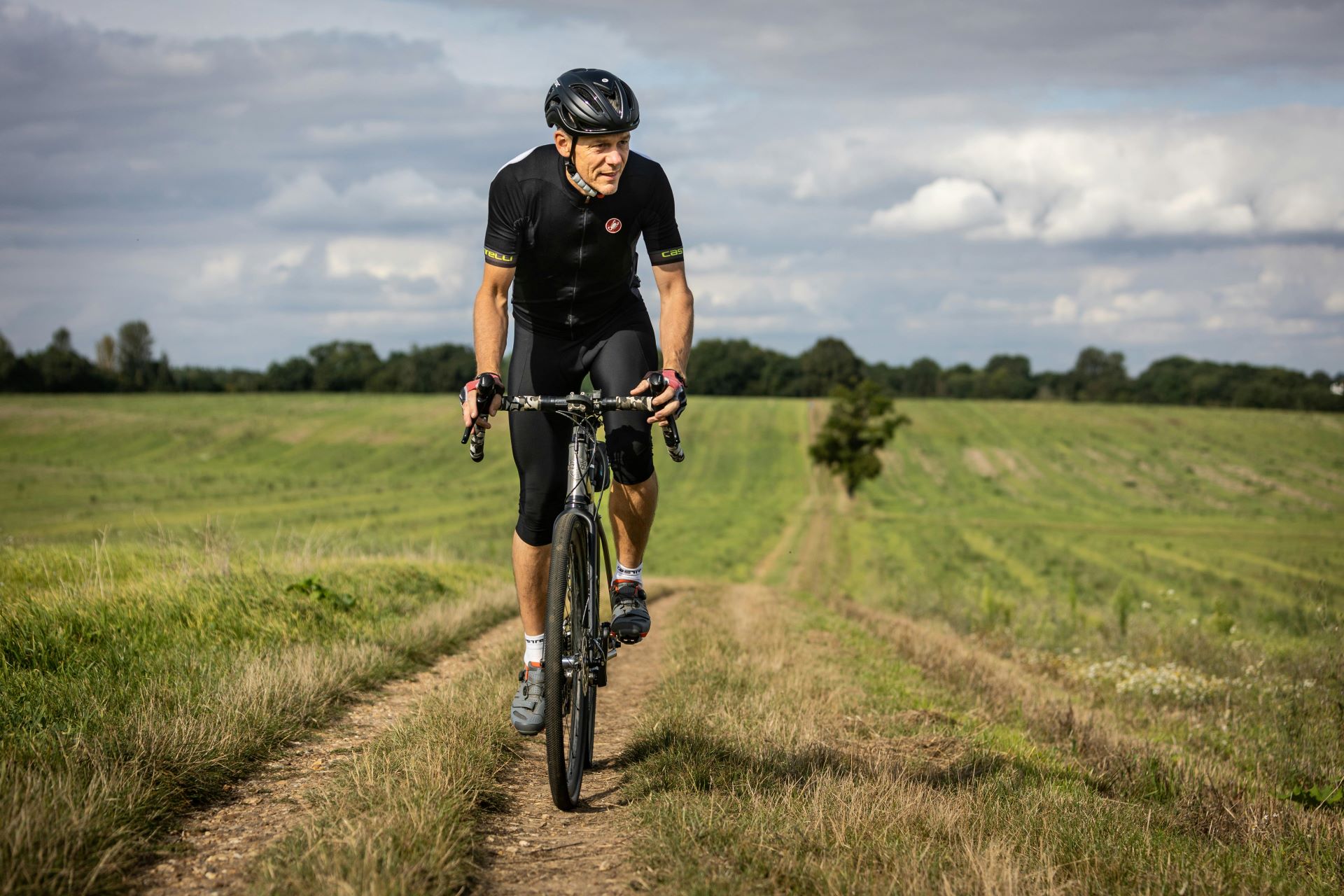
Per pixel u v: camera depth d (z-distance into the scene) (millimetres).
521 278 3404
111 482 83500
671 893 2514
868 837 2875
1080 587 40219
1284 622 13203
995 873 2588
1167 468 95938
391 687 5258
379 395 140250
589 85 3062
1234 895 2736
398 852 2494
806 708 5215
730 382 144250
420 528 59344
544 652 3297
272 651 5184
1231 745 5875
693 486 84000
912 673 7391
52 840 2416
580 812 3256
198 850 2744
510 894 2531
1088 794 3959
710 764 3625
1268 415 117375
